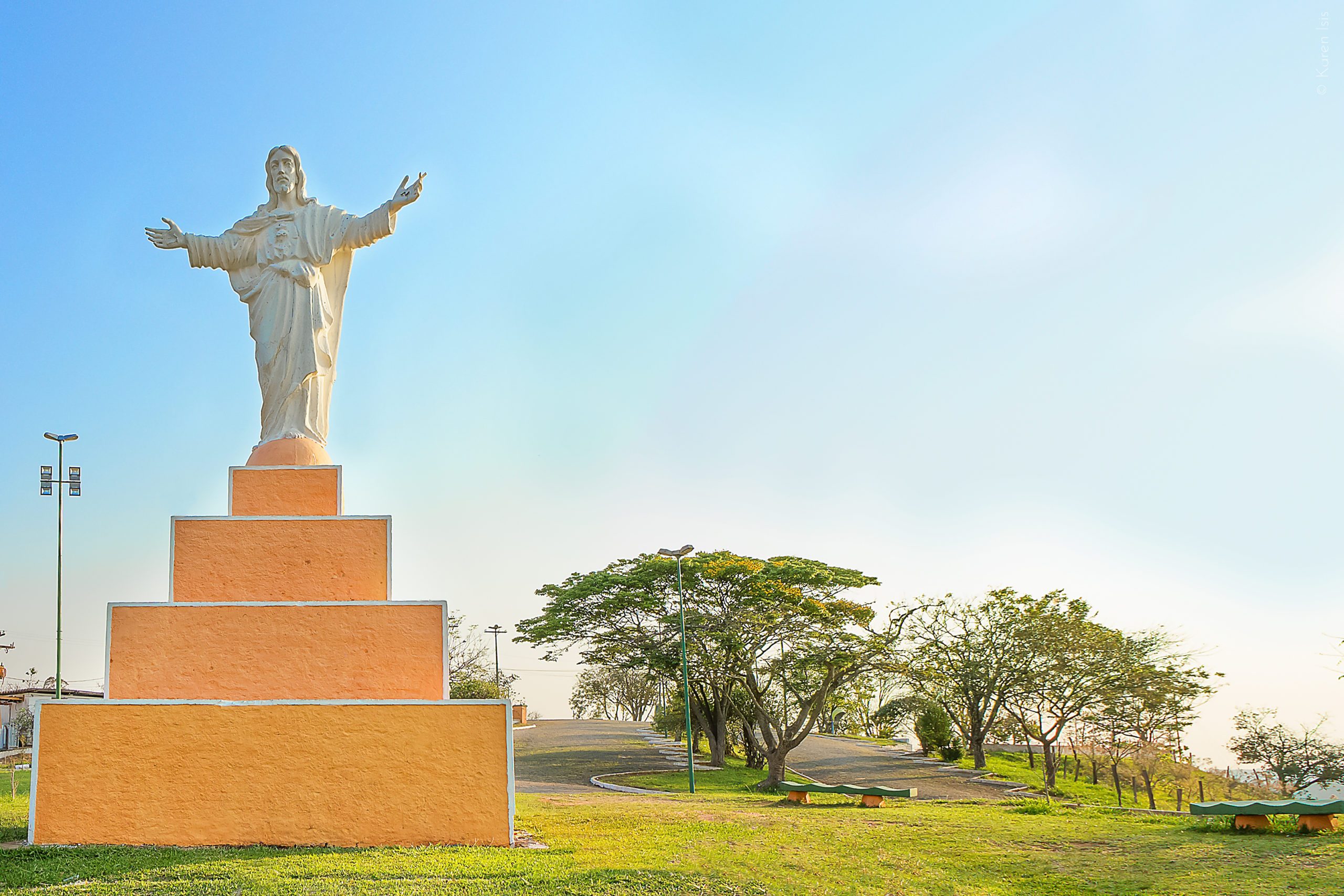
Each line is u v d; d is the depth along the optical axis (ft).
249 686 60.13
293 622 61.21
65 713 57.62
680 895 45.91
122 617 60.39
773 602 144.97
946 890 50.75
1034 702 166.71
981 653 174.29
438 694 61.16
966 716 197.88
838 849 60.44
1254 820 64.95
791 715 173.78
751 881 49.55
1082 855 59.67
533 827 65.77
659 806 83.35
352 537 64.44
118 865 49.44
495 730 59.26
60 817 56.49
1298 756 150.71
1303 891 47.42
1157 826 71.10
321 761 57.98
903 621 178.81
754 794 128.06
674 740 205.87
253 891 44.14
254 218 69.87
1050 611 169.89
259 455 66.80
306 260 69.31
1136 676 159.22
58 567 137.08
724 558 150.41
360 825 57.41
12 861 50.55
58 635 135.85
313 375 68.54
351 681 60.80
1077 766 174.29
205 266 70.23
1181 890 49.39
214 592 62.59
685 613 148.15
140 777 57.11
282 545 63.82
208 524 63.57
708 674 149.69
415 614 62.03
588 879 47.57
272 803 57.26
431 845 57.36
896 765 179.22
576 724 265.13
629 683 251.80
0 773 119.34
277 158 70.18
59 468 139.13
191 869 48.47
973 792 146.30
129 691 59.52
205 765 57.47
